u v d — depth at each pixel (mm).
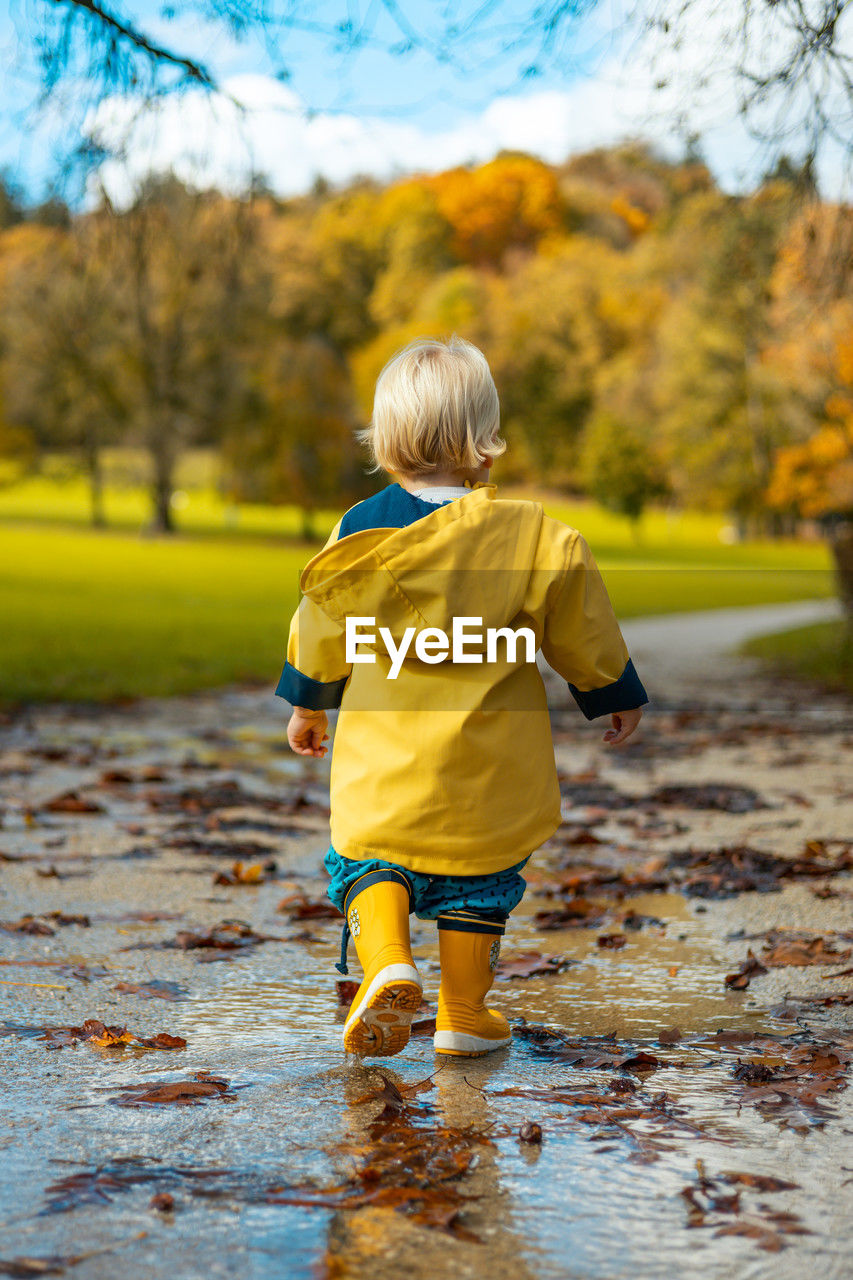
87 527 56562
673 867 4148
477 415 2379
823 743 7973
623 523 72375
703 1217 1622
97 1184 1698
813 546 62875
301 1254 1508
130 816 5039
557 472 65250
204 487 59625
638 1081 2172
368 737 2236
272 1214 1615
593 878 3932
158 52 5766
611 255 60938
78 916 3369
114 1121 1950
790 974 2902
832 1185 1726
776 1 5094
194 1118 1967
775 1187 1715
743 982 2814
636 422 60250
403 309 58656
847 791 5902
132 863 4129
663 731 8719
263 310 47500
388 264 59281
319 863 4199
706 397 52531
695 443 54781
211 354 45250
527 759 2252
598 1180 1733
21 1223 1582
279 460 55562
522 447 63469
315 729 2449
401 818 2188
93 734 7871
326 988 2787
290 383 54469
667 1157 1817
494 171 59750
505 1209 1640
